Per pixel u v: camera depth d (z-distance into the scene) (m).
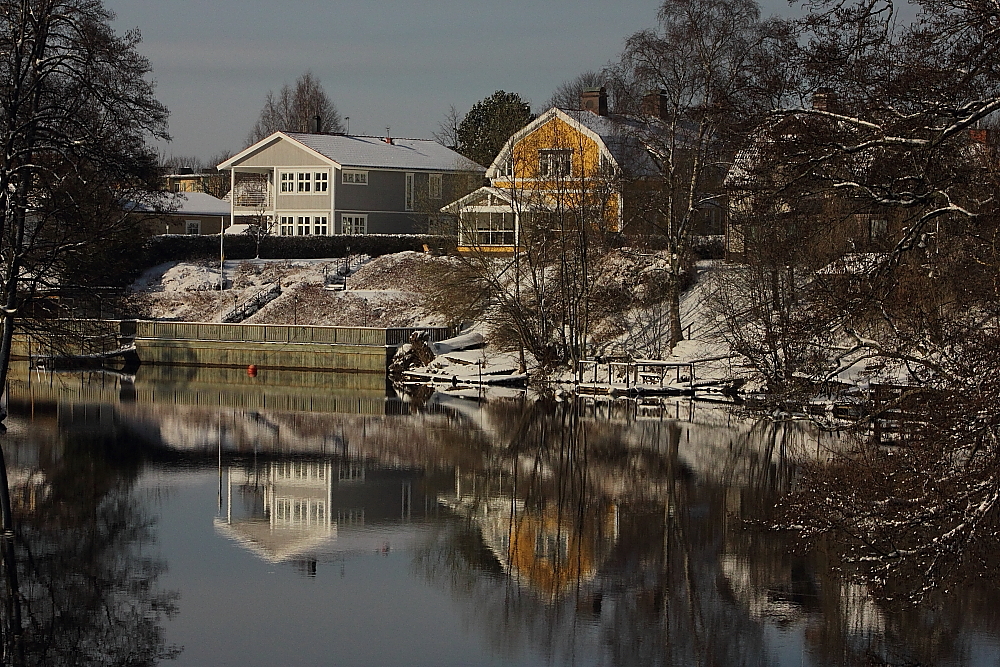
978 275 22.25
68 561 28.97
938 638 22.89
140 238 66.25
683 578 27.31
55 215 44.25
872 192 21.77
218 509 34.34
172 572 28.23
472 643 23.56
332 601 26.08
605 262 64.06
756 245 37.12
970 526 20.50
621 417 50.34
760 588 26.38
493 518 33.16
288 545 30.42
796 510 25.77
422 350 65.69
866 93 21.34
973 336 21.42
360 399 57.22
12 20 41.56
